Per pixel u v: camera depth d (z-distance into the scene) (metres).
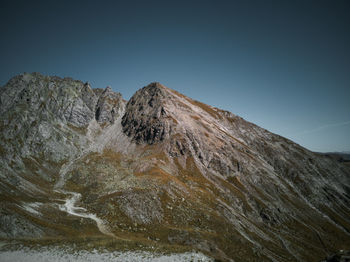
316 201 162.88
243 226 105.31
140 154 171.00
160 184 108.81
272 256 88.56
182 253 54.50
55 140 160.25
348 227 141.88
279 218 128.25
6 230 49.75
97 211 84.38
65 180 126.56
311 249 109.81
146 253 50.47
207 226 89.25
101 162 151.75
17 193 81.62
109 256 46.19
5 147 124.31
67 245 48.88
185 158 160.62
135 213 84.44
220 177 150.38
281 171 192.88
